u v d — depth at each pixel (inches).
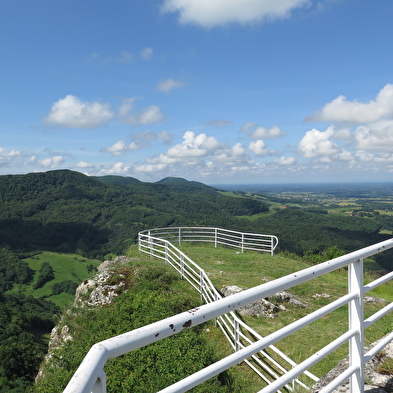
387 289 463.5
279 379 65.5
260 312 347.6
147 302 379.6
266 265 560.7
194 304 383.6
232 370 254.1
